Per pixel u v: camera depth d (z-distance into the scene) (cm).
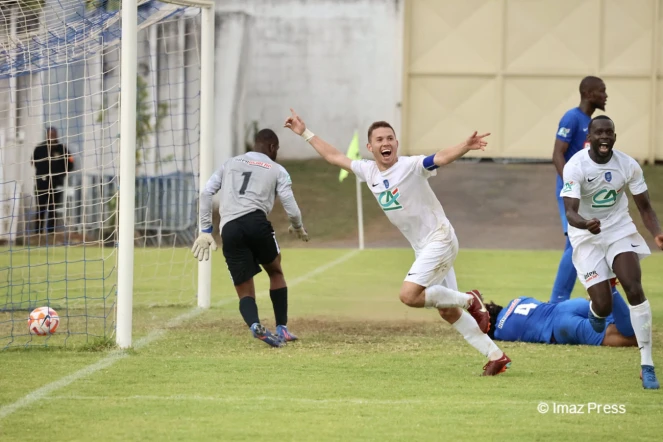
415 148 8669
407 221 2220
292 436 1639
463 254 5834
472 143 2089
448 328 3030
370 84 8512
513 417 1788
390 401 1925
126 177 2528
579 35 8500
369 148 2209
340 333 2916
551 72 8538
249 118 8475
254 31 8425
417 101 8638
